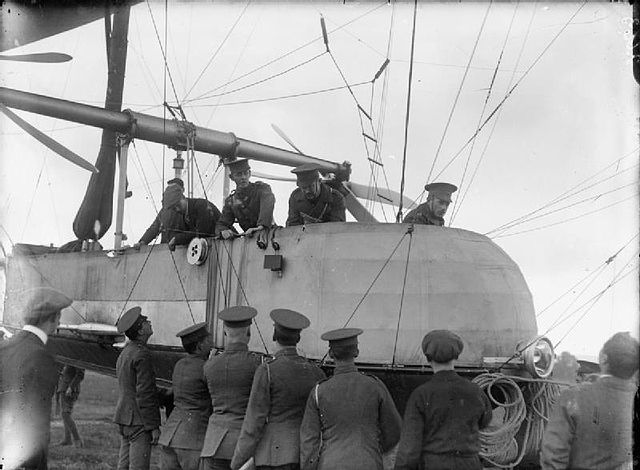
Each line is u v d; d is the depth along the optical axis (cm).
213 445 489
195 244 705
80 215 1104
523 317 582
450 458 394
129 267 842
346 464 407
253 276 639
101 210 1107
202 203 829
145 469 595
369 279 557
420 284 550
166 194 796
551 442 368
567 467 364
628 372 362
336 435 419
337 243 578
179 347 721
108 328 812
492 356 545
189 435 544
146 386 601
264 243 632
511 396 523
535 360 532
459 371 529
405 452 398
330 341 443
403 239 567
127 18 975
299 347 568
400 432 434
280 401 457
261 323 610
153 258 798
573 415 364
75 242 1117
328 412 421
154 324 772
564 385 529
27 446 385
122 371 605
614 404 360
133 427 597
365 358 539
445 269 555
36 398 389
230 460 488
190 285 723
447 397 400
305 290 579
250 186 735
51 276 991
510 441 515
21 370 389
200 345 566
